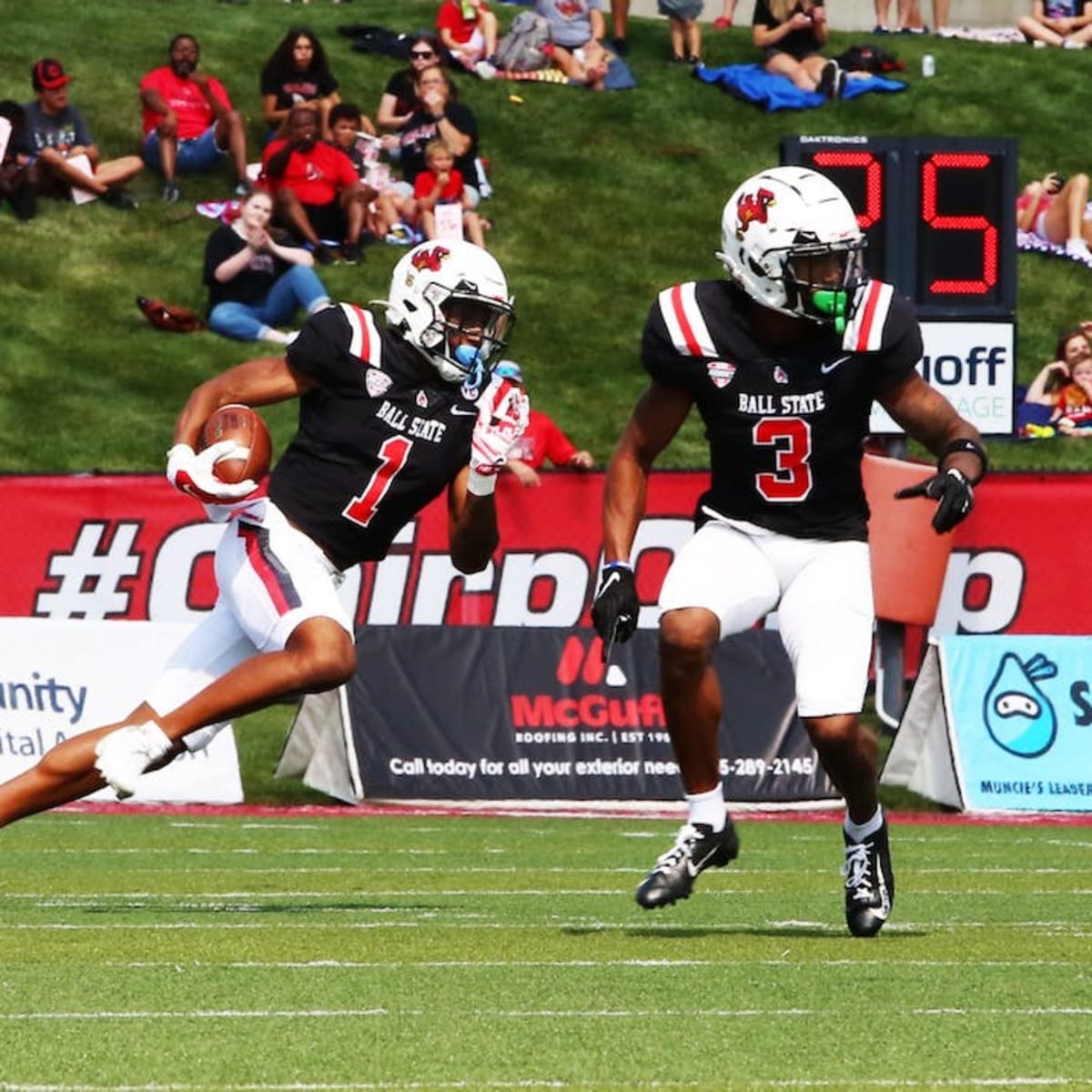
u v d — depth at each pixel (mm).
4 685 41781
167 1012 16656
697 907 25188
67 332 60531
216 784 42062
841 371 20984
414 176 64625
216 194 66875
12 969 18922
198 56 69312
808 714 21109
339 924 22734
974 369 43656
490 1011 16797
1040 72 77625
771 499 21297
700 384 21234
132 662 41750
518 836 36500
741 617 21422
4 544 46219
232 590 21234
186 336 60938
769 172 20953
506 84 73688
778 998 17578
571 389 60625
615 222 68062
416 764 42062
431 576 45906
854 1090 13828
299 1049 15109
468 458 22438
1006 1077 14320
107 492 46281
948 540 44438
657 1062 14750
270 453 21516
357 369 21922
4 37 72812
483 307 21875
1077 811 41375
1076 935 22312
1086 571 46375
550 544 46156
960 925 23406
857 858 21906
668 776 42094
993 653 42188
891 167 43188
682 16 75688
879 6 81312
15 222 64312
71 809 41281
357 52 74688
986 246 43500
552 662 42656
